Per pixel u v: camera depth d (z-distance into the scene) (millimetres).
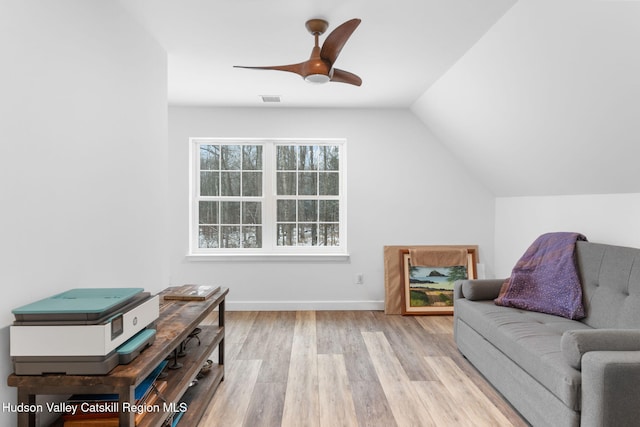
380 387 2602
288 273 4547
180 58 3033
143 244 2473
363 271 4574
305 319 4195
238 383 2656
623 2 1694
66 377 1309
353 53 2936
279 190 4711
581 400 1715
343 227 4723
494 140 3529
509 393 2332
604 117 2303
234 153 4684
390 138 4570
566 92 2393
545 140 2941
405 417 2227
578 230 3162
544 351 2023
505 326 2473
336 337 3615
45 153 1556
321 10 2303
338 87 3773
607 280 2529
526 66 2500
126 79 2252
